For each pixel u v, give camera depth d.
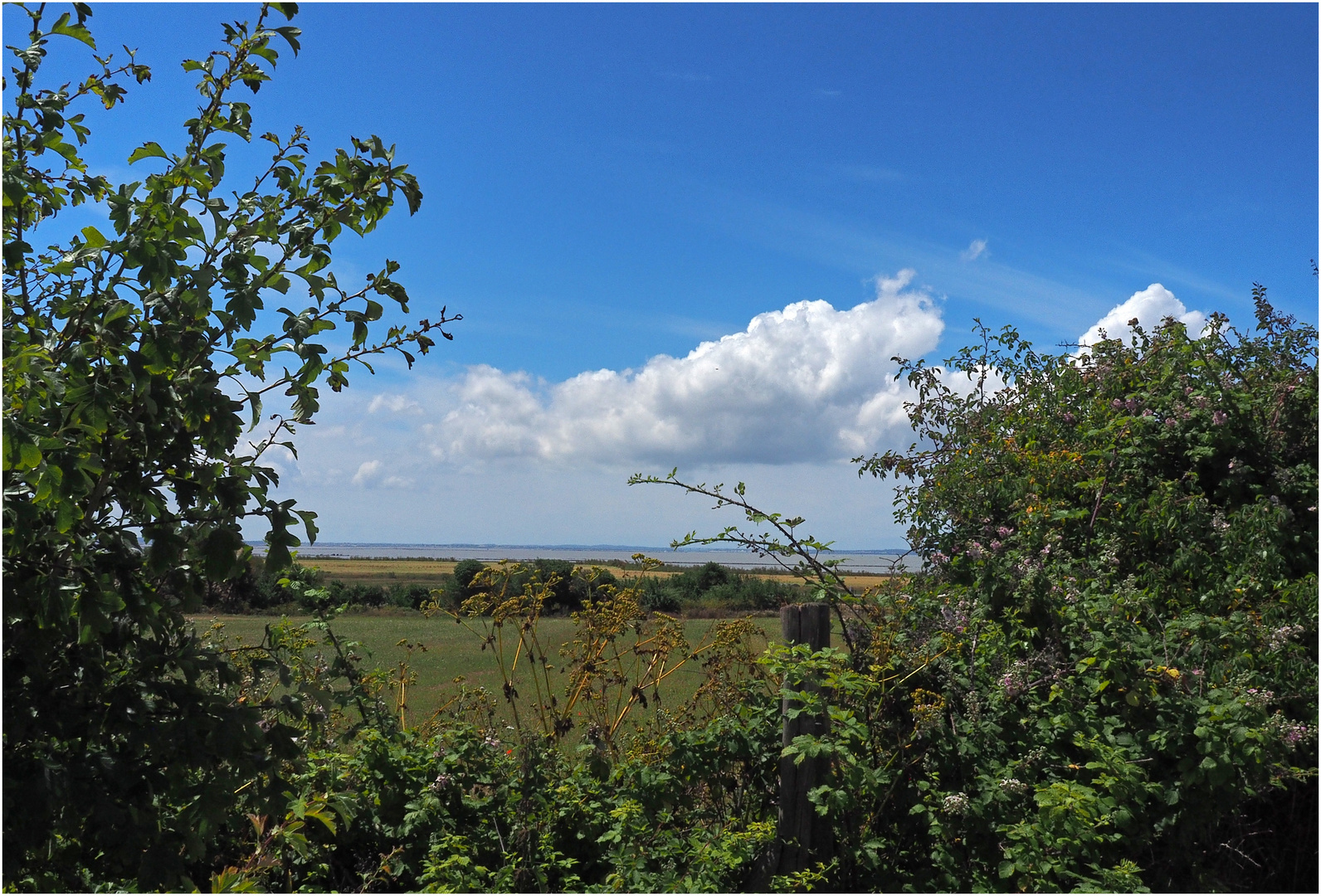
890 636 4.15
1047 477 5.26
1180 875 3.41
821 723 3.74
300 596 4.38
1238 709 3.32
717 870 3.52
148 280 2.45
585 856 3.85
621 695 4.48
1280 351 5.29
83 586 2.45
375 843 3.82
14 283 2.82
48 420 2.50
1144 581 4.53
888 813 3.78
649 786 3.79
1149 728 3.51
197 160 2.68
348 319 2.93
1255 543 4.41
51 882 2.72
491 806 3.98
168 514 2.72
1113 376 5.66
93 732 2.60
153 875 2.47
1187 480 5.03
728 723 4.00
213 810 2.64
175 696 2.64
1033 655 3.94
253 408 2.96
